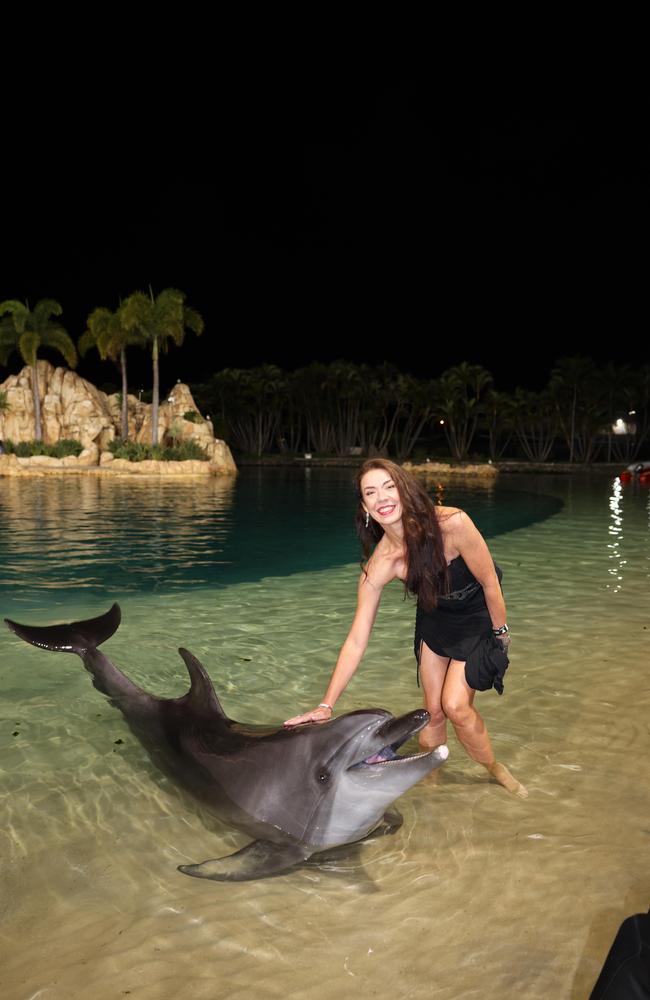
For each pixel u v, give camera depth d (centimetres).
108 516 1941
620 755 407
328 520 1872
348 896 285
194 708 394
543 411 7488
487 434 9319
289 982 240
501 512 2059
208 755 353
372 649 618
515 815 343
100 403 4703
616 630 673
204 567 1104
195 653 612
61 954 254
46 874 301
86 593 888
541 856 309
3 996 234
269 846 307
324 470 5659
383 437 8656
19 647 633
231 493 2891
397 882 293
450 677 359
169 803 359
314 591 890
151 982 240
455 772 389
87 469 4000
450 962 248
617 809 348
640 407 7362
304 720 348
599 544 1281
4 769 397
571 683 527
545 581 916
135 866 307
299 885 293
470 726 358
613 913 271
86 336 4597
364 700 496
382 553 360
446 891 287
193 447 4488
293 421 9225
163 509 2161
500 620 355
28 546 1350
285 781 310
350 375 8012
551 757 405
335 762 296
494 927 265
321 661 587
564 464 6319
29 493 2744
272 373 8219
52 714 475
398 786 284
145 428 4812
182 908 279
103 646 636
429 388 7750
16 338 4341
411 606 791
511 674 547
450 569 346
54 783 380
